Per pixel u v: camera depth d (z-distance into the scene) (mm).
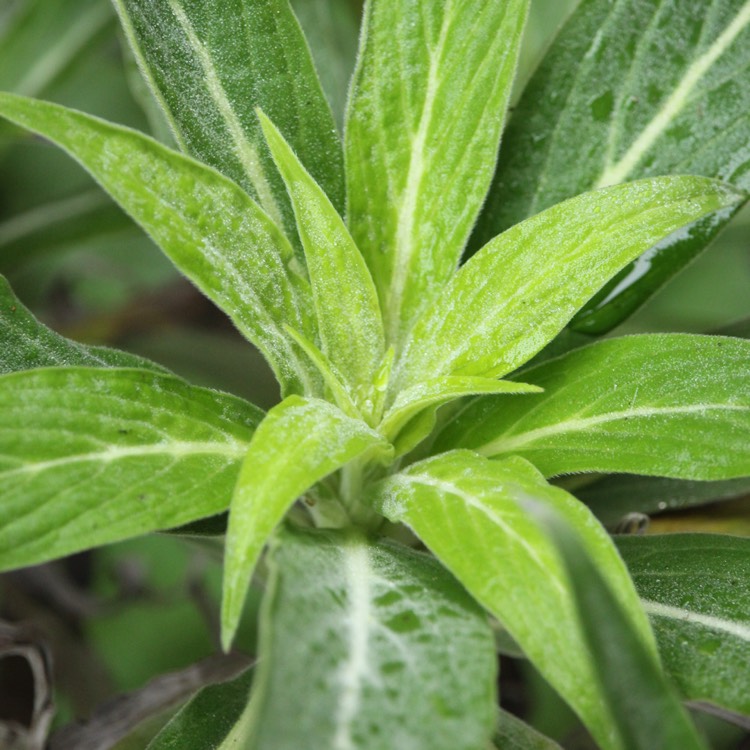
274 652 544
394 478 620
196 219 619
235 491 571
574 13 696
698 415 619
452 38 654
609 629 532
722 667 595
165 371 650
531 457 630
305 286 639
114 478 591
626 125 693
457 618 575
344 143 659
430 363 637
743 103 689
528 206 693
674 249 671
